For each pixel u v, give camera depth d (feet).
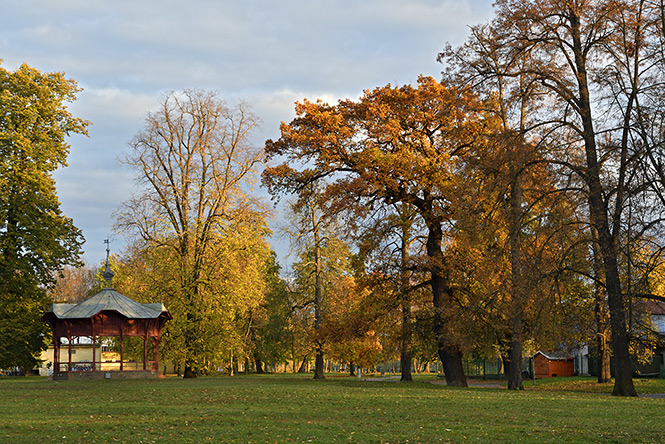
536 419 58.90
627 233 85.81
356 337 124.57
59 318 139.74
